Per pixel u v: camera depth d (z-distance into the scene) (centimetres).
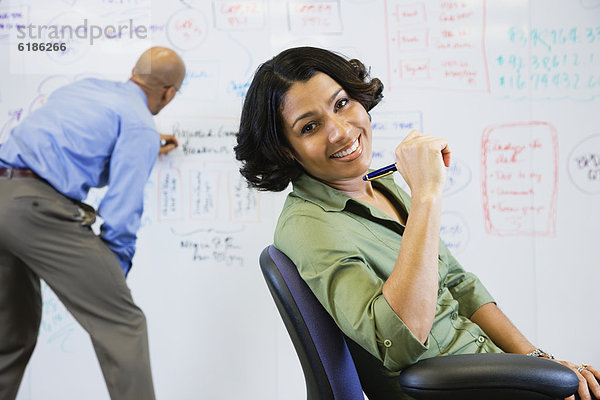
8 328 184
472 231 227
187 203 225
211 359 225
